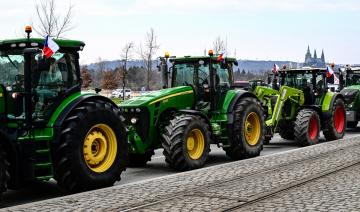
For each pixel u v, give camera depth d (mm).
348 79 22016
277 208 7094
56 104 8500
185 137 10766
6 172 7512
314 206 7172
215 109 12305
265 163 11383
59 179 8414
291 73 17094
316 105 16422
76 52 9008
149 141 11195
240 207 7191
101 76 59344
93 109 8719
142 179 10109
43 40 8492
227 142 12273
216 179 9414
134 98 11602
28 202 8125
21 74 8383
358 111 20516
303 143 15367
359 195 7855
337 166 10758
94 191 8438
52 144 8273
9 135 7820
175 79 12477
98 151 8961
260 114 13023
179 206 7234
